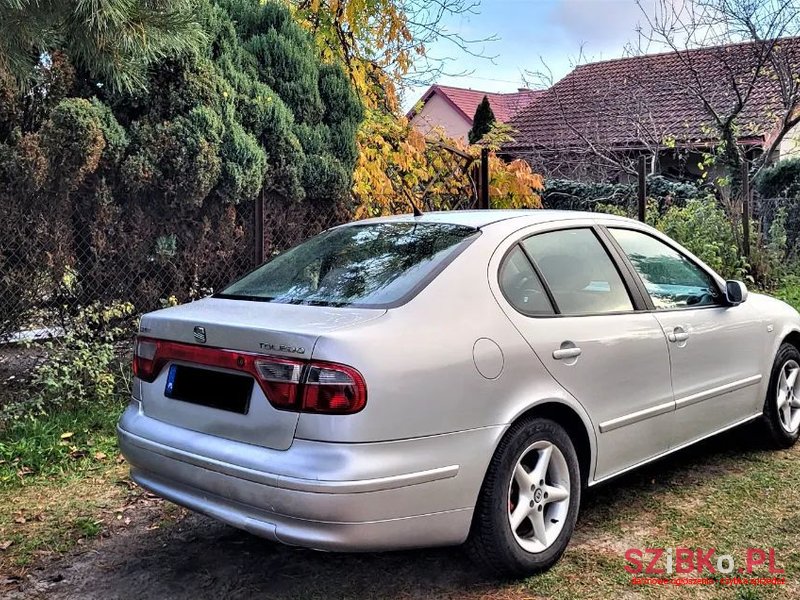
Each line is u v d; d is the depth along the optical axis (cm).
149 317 351
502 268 354
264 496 287
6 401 545
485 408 317
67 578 348
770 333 503
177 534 396
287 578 347
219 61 633
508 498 327
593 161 1648
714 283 481
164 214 590
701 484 454
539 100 2150
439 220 396
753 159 1527
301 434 285
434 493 299
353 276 351
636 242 441
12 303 536
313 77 709
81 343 556
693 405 434
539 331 347
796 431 527
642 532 388
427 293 324
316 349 286
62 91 541
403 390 293
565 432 354
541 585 334
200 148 575
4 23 391
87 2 375
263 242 646
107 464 492
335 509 276
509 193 877
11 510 423
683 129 1612
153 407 343
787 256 1238
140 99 579
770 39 1302
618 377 381
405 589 335
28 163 507
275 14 714
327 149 705
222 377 314
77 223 562
